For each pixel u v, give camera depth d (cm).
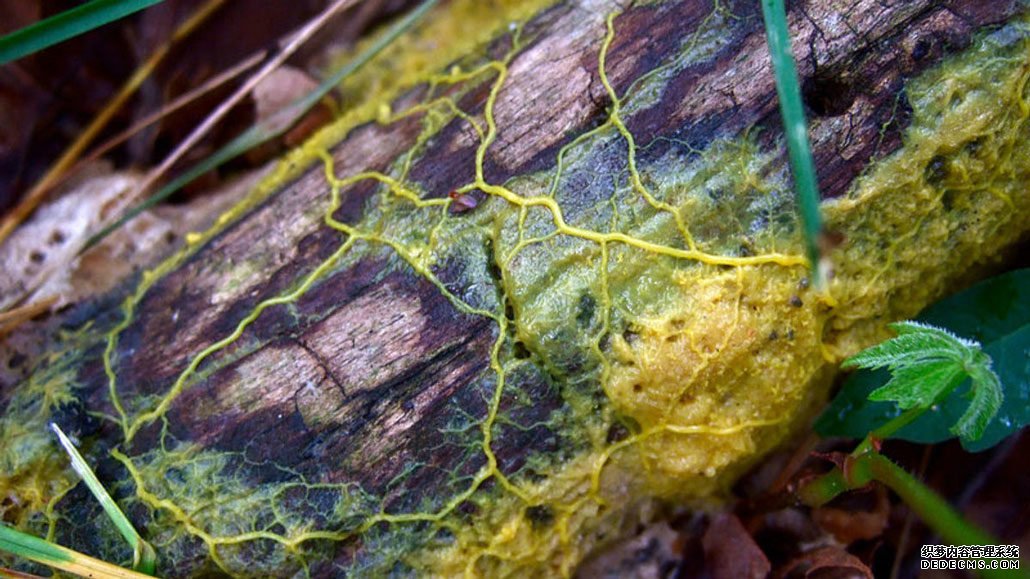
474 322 19
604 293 19
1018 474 20
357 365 19
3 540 18
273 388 19
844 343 19
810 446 20
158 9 23
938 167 19
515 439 19
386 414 19
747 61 19
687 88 19
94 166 23
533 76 20
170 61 24
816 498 19
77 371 20
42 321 21
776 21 17
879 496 20
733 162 19
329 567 19
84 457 19
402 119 20
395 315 19
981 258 20
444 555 19
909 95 18
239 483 19
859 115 19
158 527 19
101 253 22
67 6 23
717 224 19
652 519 21
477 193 19
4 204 23
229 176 23
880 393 17
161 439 19
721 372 19
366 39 25
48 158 24
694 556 21
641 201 19
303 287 19
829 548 20
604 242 19
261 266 20
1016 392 19
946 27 18
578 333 19
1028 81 18
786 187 19
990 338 19
